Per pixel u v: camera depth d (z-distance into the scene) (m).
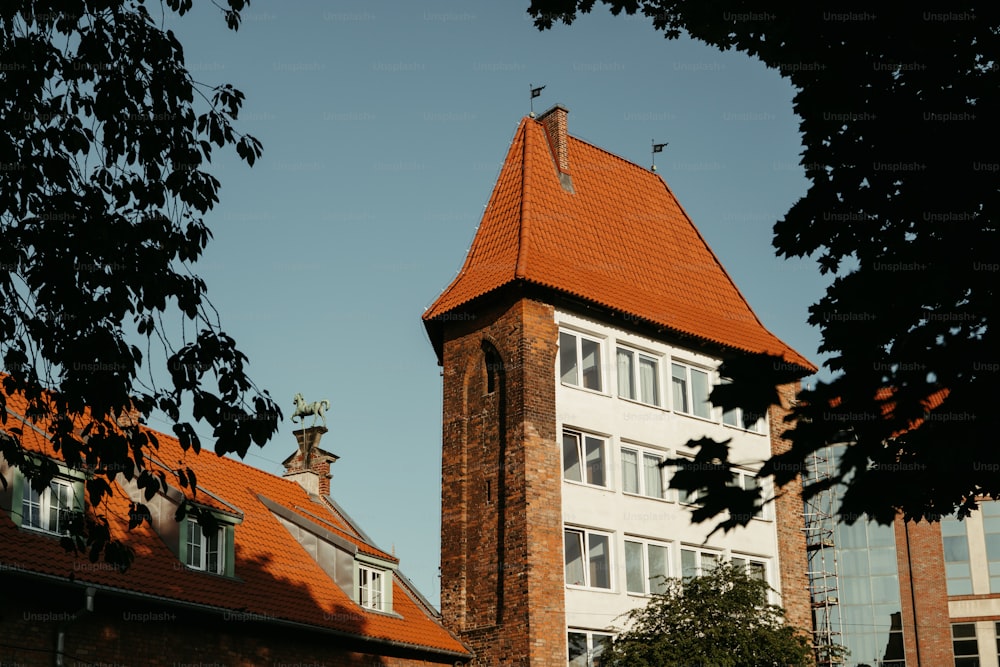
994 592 49.41
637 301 36.50
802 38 10.20
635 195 41.56
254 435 13.18
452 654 30.98
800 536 38.59
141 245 12.84
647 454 35.56
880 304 9.62
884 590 50.44
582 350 34.84
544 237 36.06
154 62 13.45
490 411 33.81
